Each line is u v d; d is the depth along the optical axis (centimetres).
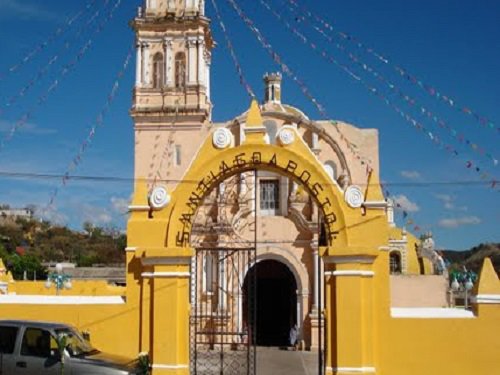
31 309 2156
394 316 2086
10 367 1709
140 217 2198
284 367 3197
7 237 8994
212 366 3061
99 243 10038
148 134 4459
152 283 2138
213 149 2184
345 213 2131
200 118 4431
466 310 2125
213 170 2170
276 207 4234
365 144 4369
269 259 4166
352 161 4341
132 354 2125
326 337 2097
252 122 2197
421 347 2066
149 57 4594
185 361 2105
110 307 2158
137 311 2152
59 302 2167
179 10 4625
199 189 2169
